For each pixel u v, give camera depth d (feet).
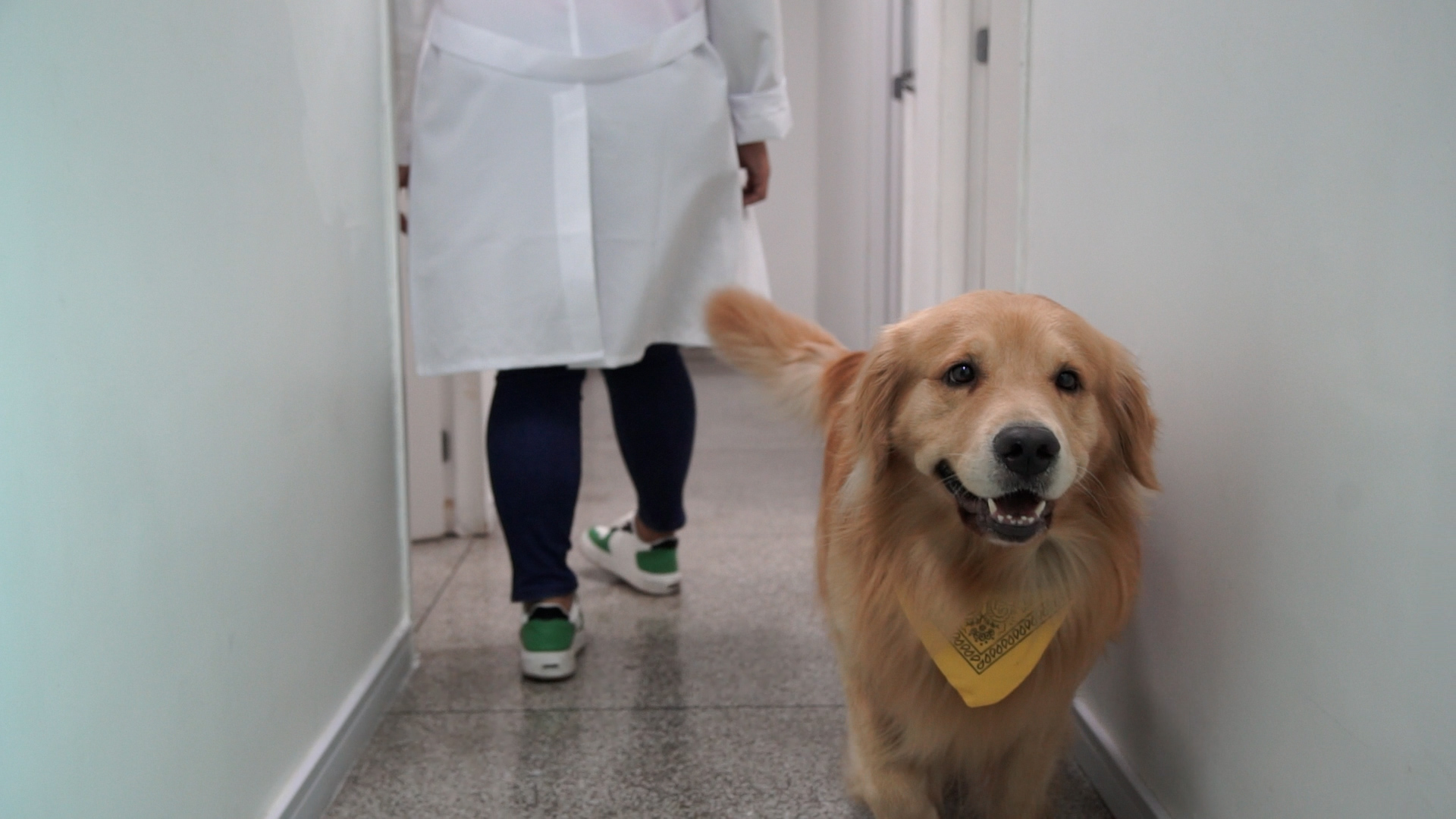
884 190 13.08
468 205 6.26
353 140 5.93
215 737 3.98
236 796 4.19
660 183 6.52
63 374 2.93
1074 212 5.58
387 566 6.69
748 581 8.91
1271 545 3.56
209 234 3.94
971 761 4.71
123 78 3.29
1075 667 4.51
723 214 7.01
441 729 6.15
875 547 4.60
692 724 6.19
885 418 4.58
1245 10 3.66
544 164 6.22
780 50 7.04
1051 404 4.08
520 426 6.65
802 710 6.36
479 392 10.31
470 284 6.26
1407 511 2.77
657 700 6.54
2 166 2.66
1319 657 3.24
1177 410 4.33
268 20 4.59
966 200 8.78
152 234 3.48
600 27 6.34
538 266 6.23
